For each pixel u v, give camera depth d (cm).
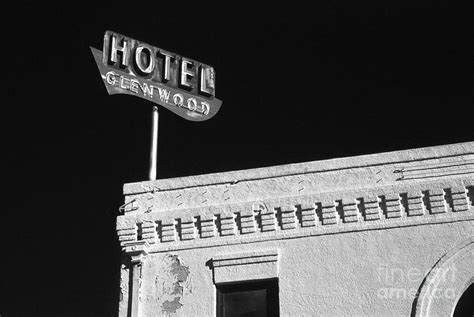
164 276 1694
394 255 1595
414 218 1614
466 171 1627
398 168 1667
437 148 1661
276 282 1644
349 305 1577
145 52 2059
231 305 1653
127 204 1778
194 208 1734
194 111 2067
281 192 1714
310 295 1603
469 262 1552
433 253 1578
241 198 1733
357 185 1677
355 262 1609
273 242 1670
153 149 1883
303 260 1638
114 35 2031
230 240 1692
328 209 1662
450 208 1608
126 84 1995
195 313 1647
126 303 1691
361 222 1639
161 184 1789
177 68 2091
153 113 1931
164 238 1728
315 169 1712
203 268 1683
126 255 1730
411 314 1544
